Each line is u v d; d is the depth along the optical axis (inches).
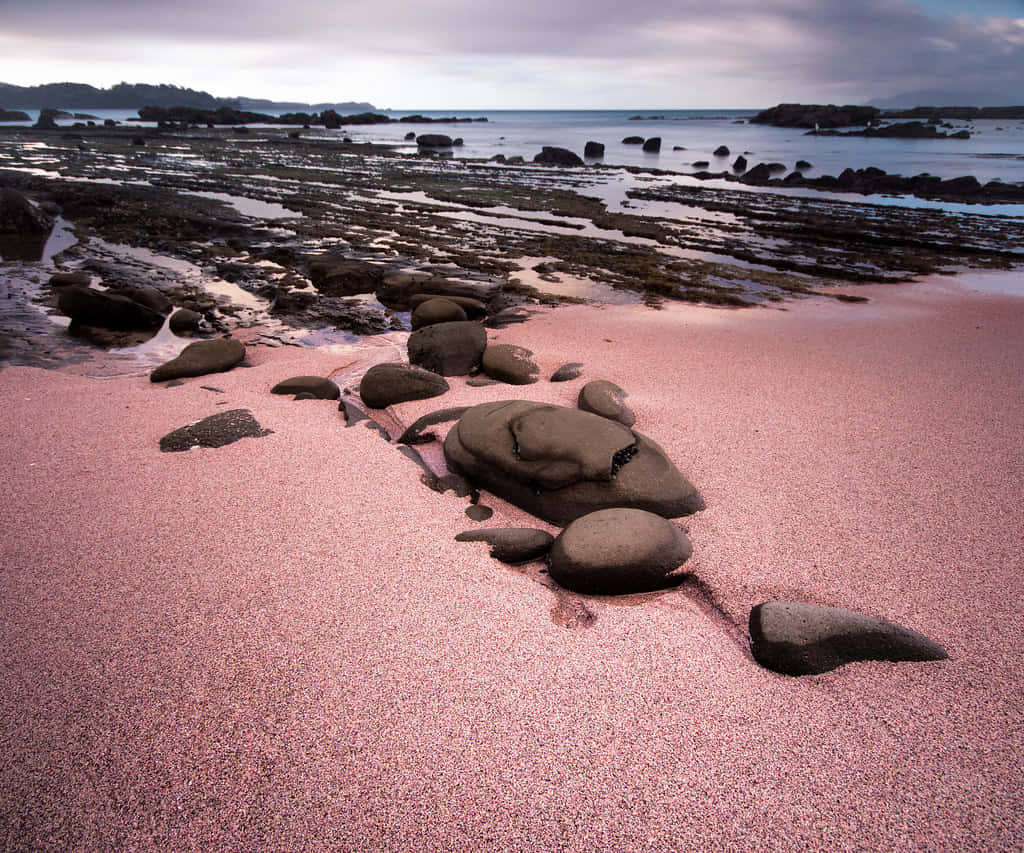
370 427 229.9
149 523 161.9
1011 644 124.5
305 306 432.5
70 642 121.7
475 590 138.6
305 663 116.9
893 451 210.7
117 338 360.8
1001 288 488.7
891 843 87.9
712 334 367.9
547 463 175.2
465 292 449.7
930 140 2409.0
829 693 113.3
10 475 187.0
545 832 88.7
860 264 574.6
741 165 1435.8
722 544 157.3
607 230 718.5
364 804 91.8
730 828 89.7
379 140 2356.1
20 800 91.9
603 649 123.2
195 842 86.7
